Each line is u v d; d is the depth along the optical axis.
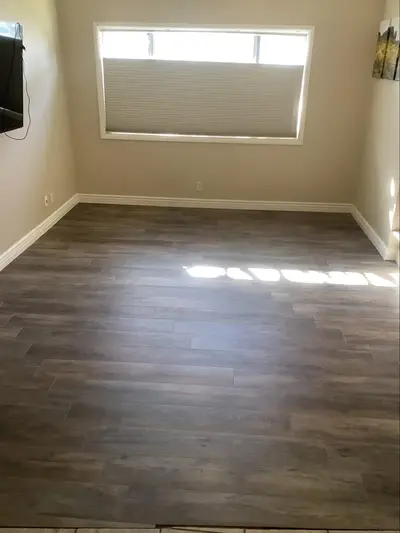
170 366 2.83
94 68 5.39
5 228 4.12
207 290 3.79
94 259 4.32
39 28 4.64
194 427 2.37
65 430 2.32
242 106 5.52
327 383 2.71
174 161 5.75
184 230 5.13
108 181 5.89
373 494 2.02
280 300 3.66
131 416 2.43
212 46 5.34
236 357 2.93
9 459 2.15
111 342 3.05
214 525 1.87
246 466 2.14
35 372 2.74
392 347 3.08
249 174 5.77
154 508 1.94
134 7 5.14
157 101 5.54
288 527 1.87
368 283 3.98
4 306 3.46
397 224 4.35
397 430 2.38
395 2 4.61
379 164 4.88
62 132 5.41
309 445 2.27
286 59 5.37
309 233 5.14
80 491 2.00
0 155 3.96
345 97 5.39
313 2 5.04
